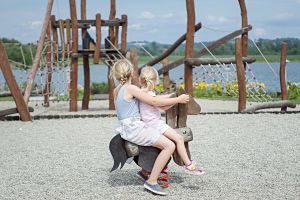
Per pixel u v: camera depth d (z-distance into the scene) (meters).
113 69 6.26
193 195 6.07
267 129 11.70
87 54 16.23
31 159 8.59
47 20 15.55
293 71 51.00
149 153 6.11
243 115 14.24
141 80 6.25
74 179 7.02
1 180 7.05
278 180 6.79
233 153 8.81
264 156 8.52
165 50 16.72
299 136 10.66
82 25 15.95
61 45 16.11
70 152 9.17
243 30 16.23
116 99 6.21
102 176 7.17
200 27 15.45
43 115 14.30
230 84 18.27
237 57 14.61
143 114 6.14
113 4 17.36
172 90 6.52
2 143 10.34
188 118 13.70
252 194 6.08
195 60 14.69
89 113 15.59
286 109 15.38
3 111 13.53
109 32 16.50
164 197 6.00
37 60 14.91
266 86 28.31
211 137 10.62
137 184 6.66
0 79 26.81
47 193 6.31
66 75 16.98
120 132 6.15
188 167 6.06
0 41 13.27
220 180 6.81
